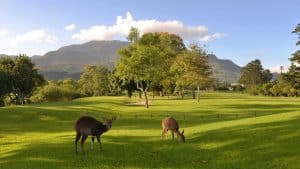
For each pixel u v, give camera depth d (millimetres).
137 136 33125
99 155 25578
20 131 47250
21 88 120500
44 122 58250
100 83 181375
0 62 121438
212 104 92688
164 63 89438
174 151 26422
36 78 125312
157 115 68125
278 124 30422
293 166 21484
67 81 184250
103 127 26062
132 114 71188
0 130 48094
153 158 24953
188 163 23688
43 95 124125
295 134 26562
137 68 86062
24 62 122938
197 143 27938
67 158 24953
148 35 95500
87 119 25812
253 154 24031
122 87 119688
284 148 24266
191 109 79438
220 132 30609
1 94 113562
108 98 122875
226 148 25906
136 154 25953
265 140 26344
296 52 104562
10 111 62938
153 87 123375
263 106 86312
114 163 23672
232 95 162500
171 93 150250
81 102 96188
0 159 25750
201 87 109438
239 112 71750
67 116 64312
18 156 26078
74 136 36219
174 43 134375
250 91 180500
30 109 65438
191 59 103375
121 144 29125
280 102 99812
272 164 22172
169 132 34594
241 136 28219
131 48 91688
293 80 107562
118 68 90250
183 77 105000
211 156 24656
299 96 154250
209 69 106688
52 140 32406
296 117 33094
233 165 22828
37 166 23219
